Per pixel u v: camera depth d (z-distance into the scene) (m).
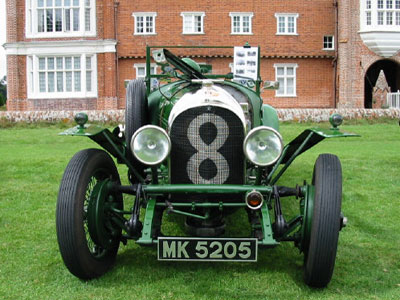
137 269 3.94
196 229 3.80
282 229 3.48
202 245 3.42
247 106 4.26
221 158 3.71
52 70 24.97
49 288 3.57
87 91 25.00
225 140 3.70
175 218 5.37
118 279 3.74
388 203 6.07
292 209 5.85
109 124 17.64
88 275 3.63
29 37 24.92
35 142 12.96
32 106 25.03
